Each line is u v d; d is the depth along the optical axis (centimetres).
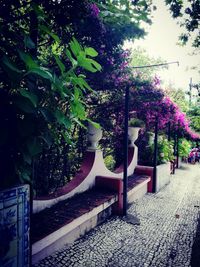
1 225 209
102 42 453
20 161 224
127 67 618
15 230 224
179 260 482
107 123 815
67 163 711
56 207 548
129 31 473
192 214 782
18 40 236
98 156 735
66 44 409
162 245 544
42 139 228
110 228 613
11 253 221
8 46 218
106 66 509
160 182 1138
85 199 616
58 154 638
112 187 702
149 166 1123
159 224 671
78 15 328
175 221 705
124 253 493
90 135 721
